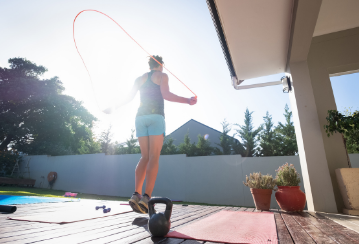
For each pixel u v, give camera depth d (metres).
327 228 1.39
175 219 1.68
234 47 3.45
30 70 20.20
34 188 12.62
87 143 20.86
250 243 0.92
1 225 1.19
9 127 17.31
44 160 13.97
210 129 19.08
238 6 2.76
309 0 2.36
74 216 1.58
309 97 3.07
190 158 10.20
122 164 11.57
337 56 3.22
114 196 11.27
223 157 9.69
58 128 18.95
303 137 2.96
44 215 1.61
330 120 2.74
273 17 2.89
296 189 2.63
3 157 14.21
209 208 2.72
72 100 20.94
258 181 2.89
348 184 2.51
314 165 2.84
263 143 13.80
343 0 2.88
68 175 12.88
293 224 1.55
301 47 2.98
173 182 10.21
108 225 1.29
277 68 4.01
